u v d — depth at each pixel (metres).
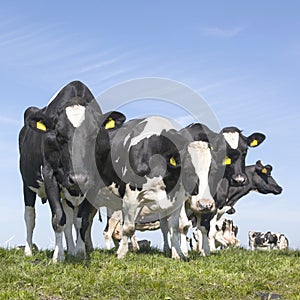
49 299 9.81
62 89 13.59
